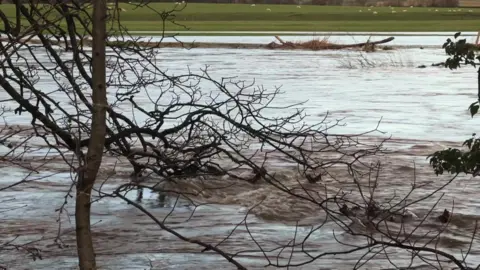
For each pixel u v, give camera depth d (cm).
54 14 705
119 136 851
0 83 711
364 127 1683
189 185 1048
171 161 893
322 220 916
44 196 1030
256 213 943
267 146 1366
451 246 829
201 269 755
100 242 839
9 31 707
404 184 1100
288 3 14375
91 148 593
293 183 1085
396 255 796
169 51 4434
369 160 1270
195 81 2603
